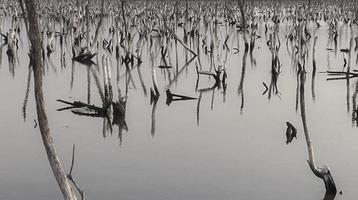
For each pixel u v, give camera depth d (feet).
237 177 53.16
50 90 102.73
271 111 86.69
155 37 184.34
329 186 48.98
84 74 122.83
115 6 277.03
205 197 47.88
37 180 51.29
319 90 105.29
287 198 47.80
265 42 200.03
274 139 68.54
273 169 56.13
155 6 256.32
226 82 115.55
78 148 63.31
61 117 79.61
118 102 82.12
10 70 125.49
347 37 213.66
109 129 73.15
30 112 82.33
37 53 32.63
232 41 201.36
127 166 56.44
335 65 138.82
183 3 311.88
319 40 200.75
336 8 312.71
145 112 84.89
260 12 301.02
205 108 88.48
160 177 52.90
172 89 106.83
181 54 166.81
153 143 65.98
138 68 134.10
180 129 73.56
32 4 32.48
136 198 47.37
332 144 66.49
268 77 122.11
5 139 66.44
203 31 233.76
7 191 48.39
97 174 53.67
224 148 63.93
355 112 85.10
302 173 54.90
